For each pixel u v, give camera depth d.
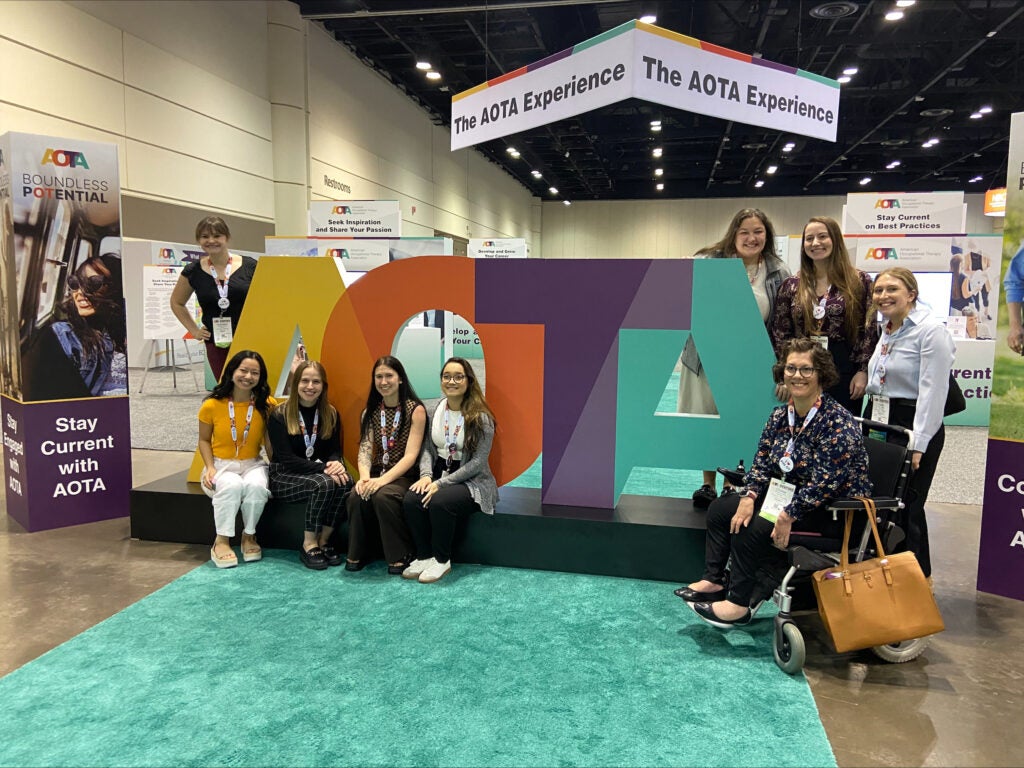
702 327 2.82
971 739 1.73
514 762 1.61
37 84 5.63
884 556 2.06
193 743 1.67
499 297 3.00
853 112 12.10
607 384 2.93
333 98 10.16
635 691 1.94
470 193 16.86
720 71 3.08
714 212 20.67
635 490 4.27
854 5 7.42
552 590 2.66
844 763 1.63
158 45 7.03
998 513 2.66
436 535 2.73
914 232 7.91
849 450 2.09
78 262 3.34
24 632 2.27
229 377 3.00
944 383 2.37
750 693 1.94
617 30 2.86
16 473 3.40
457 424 2.90
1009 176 2.58
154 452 5.02
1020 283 2.57
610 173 18.30
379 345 3.16
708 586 2.42
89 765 1.59
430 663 2.07
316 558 2.88
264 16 8.90
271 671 2.02
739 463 2.84
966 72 10.47
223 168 8.18
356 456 3.22
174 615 2.40
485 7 8.34
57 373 3.31
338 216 8.75
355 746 1.66
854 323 2.66
